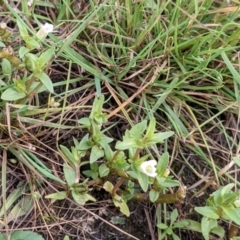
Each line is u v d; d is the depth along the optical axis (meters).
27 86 0.17
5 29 0.18
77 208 0.19
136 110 0.20
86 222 0.19
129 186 0.18
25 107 0.18
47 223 0.18
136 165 0.16
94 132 0.18
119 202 0.18
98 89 0.20
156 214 0.19
